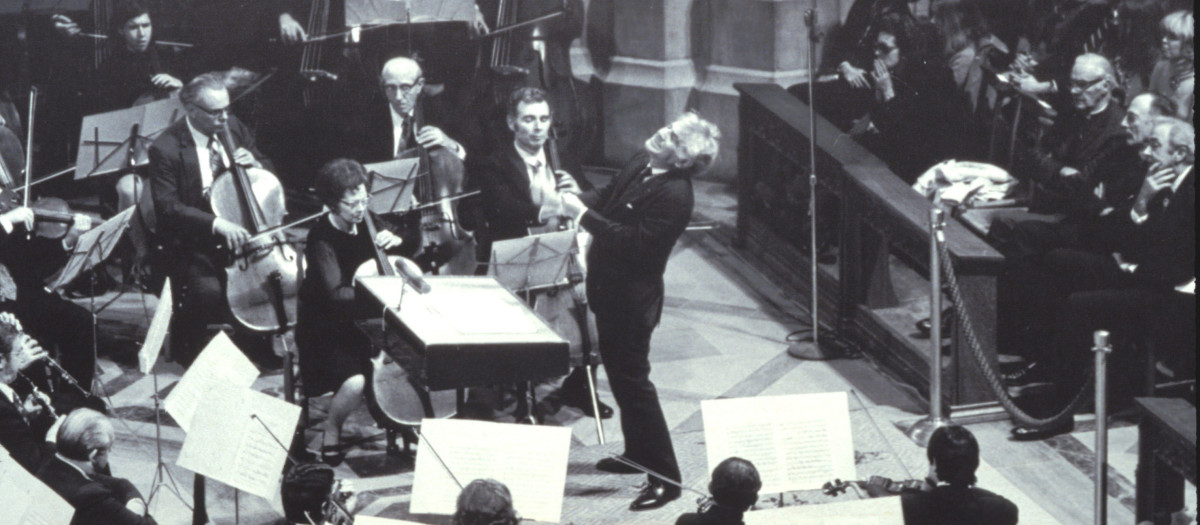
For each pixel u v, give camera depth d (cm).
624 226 2405
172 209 3062
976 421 2880
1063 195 3109
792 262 3612
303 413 2667
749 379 3134
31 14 3569
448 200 3147
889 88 3722
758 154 3778
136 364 3150
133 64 3625
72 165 3675
